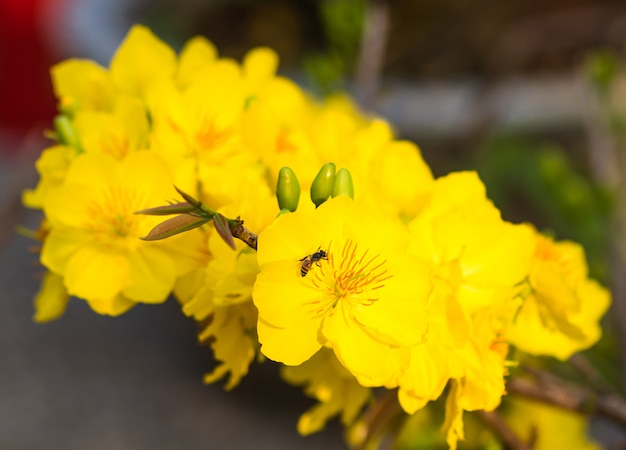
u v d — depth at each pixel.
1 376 1.06
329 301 0.27
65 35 1.05
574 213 0.53
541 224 0.97
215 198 0.31
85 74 0.35
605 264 0.54
